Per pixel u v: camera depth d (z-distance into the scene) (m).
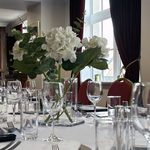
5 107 1.76
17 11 8.35
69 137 1.23
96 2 5.98
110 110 1.48
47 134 1.29
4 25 10.91
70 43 1.35
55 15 7.06
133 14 4.55
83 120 1.64
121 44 4.75
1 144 1.07
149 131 0.87
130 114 0.89
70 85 1.55
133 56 4.54
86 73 6.03
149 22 4.15
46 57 1.38
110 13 5.03
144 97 0.87
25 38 1.35
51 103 1.27
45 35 1.37
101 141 0.83
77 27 1.59
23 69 1.39
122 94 2.54
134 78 4.44
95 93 1.78
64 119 1.62
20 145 1.03
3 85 2.79
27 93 2.01
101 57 1.49
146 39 4.19
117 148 0.83
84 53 1.45
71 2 6.43
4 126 1.42
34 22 7.29
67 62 1.45
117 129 0.84
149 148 0.90
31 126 1.25
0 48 11.24
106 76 5.53
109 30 5.52
